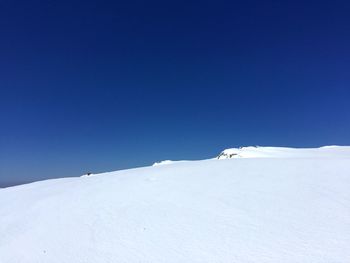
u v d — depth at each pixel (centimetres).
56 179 1902
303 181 934
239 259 482
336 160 1262
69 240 646
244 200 800
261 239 551
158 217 735
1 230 794
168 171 1420
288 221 629
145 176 1364
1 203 1201
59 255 572
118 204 896
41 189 1459
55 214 880
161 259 509
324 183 888
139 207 838
